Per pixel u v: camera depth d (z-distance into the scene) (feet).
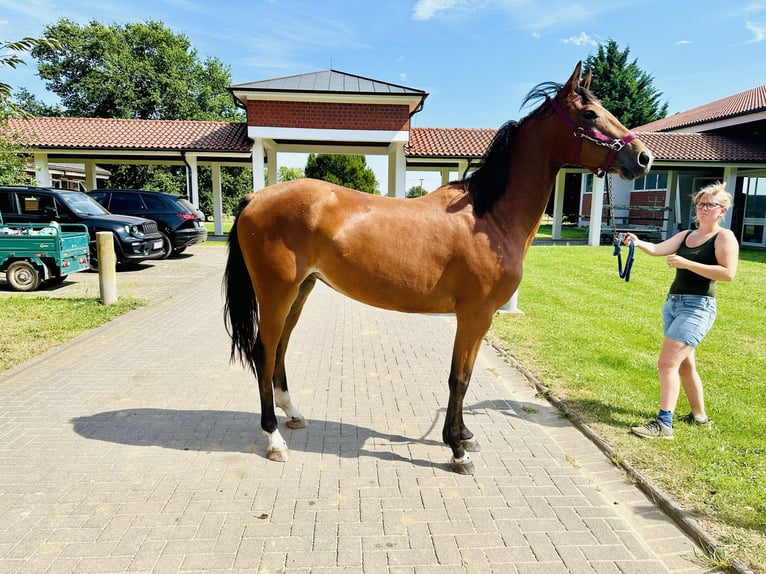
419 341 21.71
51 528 8.57
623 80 122.83
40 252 30.12
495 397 15.28
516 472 10.83
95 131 62.80
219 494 9.72
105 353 18.90
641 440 12.07
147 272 40.22
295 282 10.53
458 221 10.25
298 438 12.28
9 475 10.27
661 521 9.16
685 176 77.05
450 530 8.77
